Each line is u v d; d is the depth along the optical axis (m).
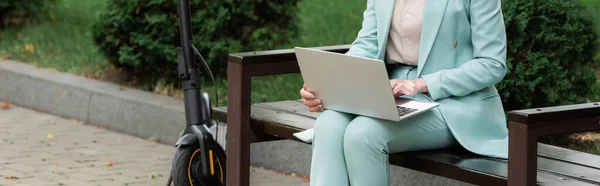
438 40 3.91
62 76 7.64
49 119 7.31
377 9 4.11
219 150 4.76
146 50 7.01
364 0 9.24
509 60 5.19
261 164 5.84
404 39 4.00
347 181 3.81
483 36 3.83
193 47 4.77
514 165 3.35
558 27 5.14
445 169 3.66
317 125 3.83
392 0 4.05
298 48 3.81
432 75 3.85
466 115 3.86
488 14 3.85
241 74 4.32
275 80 7.09
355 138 3.70
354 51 4.21
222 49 6.81
